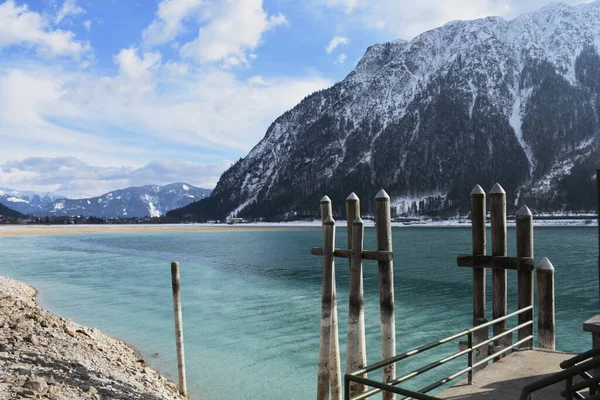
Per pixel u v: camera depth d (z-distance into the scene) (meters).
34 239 106.94
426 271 44.44
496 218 9.20
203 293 31.86
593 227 164.12
